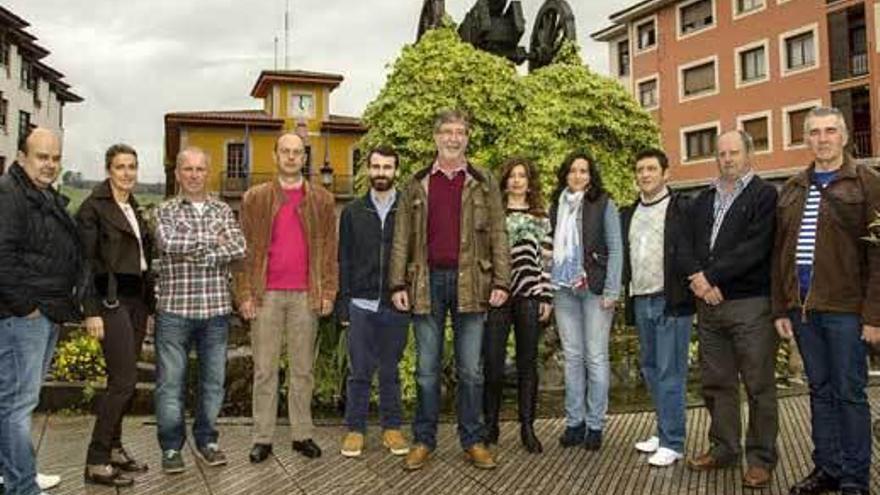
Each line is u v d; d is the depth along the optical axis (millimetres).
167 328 4395
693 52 30125
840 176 3799
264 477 4277
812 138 3865
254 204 4723
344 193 35156
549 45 11383
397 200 4754
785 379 7297
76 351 6574
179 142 34719
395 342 4875
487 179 4590
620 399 6754
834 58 25125
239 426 5586
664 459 4469
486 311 4555
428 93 8922
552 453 4785
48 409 6184
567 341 4984
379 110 9094
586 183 4941
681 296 4449
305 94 35531
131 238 4242
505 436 5246
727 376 4363
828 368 3881
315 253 4742
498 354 4836
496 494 3959
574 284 4824
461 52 9164
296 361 4738
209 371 4547
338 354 6039
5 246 3537
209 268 4457
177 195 4594
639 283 4754
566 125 9961
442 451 4844
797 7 26234
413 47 9375
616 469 4418
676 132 30891
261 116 35719
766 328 4156
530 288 4824
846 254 3748
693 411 5980
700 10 30031
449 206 4520
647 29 32562
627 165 10609
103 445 4156
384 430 4949
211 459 4516
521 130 9203
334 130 35562
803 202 3926
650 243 4727
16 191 3617
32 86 36594
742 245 4125
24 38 33781
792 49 26672
